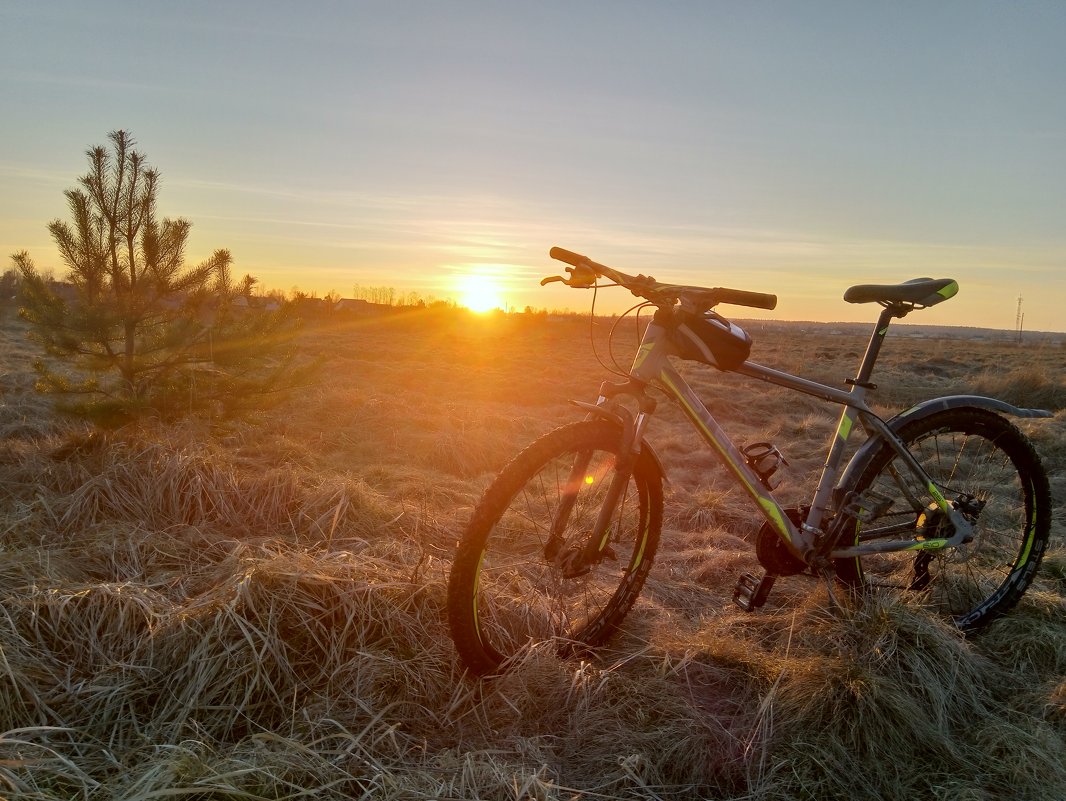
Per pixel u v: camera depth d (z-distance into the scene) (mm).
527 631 2539
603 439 2408
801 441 7582
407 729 2076
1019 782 1983
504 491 2250
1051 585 3357
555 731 2107
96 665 2094
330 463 5008
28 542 2916
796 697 2189
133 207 4430
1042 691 2420
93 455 3904
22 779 1554
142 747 1807
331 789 1698
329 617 2326
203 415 4570
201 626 2152
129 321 4316
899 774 2004
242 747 1834
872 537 2773
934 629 2529
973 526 2848
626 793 1860
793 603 3068
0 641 2023
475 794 1694
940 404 2812
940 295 2637
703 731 2082
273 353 4688
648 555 2674
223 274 4730
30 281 4223
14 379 6977
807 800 1902
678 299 2412
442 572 2727
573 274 2459
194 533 3211
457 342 21516
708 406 9289
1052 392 11922
